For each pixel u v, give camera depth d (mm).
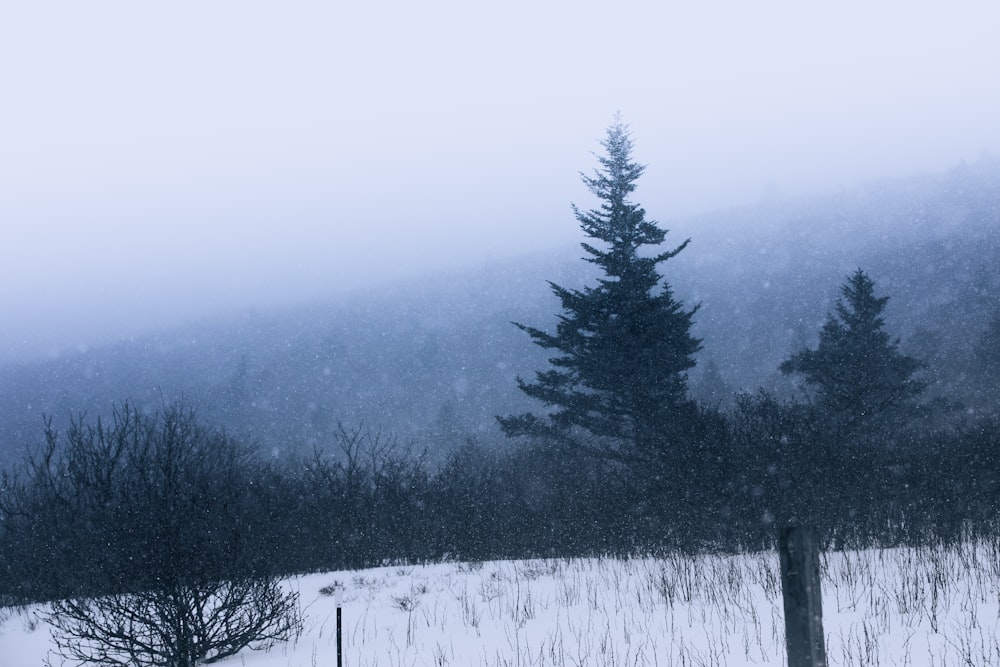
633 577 12492
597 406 24734
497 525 19094
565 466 24547
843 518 13547
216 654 9289
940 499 13570
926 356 62906
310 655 9141
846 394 28016
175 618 8828
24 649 11039
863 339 29266
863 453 15180
